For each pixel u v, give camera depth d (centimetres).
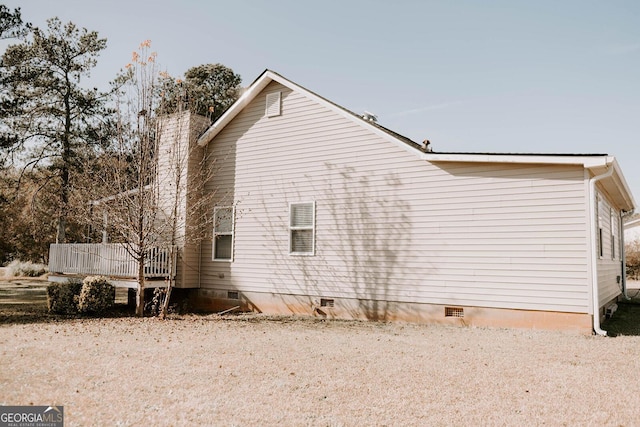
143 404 552
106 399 570
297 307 1394
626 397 590
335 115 1373
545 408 549
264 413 526
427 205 1205
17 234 3219
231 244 1544
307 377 671
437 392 606
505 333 1024
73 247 1609
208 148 1622
